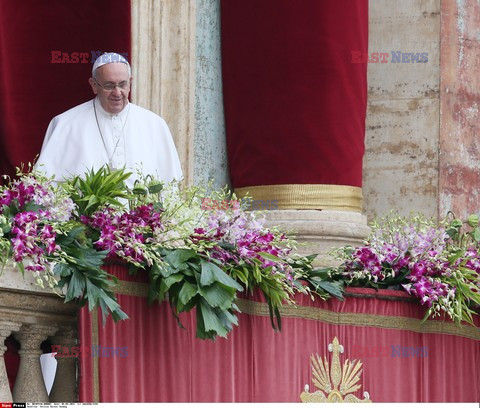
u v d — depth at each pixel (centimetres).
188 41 2494
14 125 2323
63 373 1686
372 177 2806
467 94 2845
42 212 1586
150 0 2467
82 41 2375
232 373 1745
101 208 1638
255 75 2542
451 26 2828
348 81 2539
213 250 1709
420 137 2795
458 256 1955
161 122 2033
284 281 1778
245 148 2545
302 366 1827
